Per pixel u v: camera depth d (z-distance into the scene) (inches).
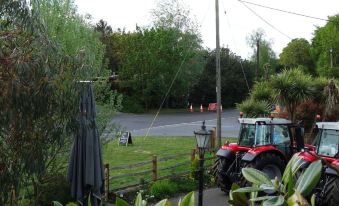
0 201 213.2
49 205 328.5
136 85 1658.5
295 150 463.2
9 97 203.9
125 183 493.7
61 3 466.3
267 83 756.0
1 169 215.6
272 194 77.4
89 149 303.6
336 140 374.0
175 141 920.3
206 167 529.7
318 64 2007.9
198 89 1952.5
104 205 401.1
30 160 224.7
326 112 658.2
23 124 215.6
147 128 1176.2
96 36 539.8
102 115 446.3
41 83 217.0
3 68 205.9
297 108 673.6
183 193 474.6
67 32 453.4
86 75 265.7
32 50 222.4
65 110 240.2
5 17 232.4
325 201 354.9
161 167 591.5
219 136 654.5
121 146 834.2
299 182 70.5
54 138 237.9
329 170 346.3
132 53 1647.4
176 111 1742.1
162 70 1670.8
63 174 355.3
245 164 437.7
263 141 453.7
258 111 709.3
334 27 1951.3
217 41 662.5
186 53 1717.5
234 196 78.5
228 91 1977.1
